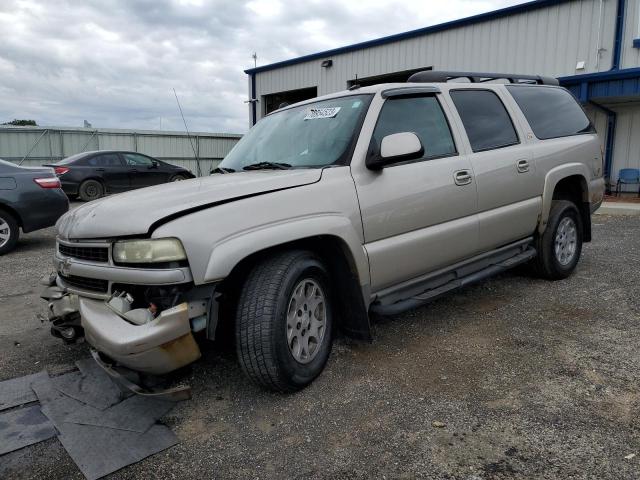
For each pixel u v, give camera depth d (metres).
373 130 3.36
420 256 3.52
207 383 3.12
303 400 2.88
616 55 12.70
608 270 5.53
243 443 2.50
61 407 2.85
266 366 2.72
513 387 2.96
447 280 3.87
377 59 17.95
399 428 2.58
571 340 3.62
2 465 2.36
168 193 2.86
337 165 3.19
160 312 2.52
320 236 2.98
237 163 3.83
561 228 5.00
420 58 16.73
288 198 2.84
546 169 4.67
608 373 3.09
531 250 4.80
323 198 2.97
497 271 4.21
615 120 13.82
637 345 3.50
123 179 15.25
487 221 4.03
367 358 3.41
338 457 2.37
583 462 2.26
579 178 5.16
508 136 4.44
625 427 2.52
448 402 2.82
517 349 3.49
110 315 2.60
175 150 24.08
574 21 13.31
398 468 2.28
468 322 4.04
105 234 2.61
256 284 2.74
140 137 23.11
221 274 2.51
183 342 2.53
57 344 3.80
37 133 20.88
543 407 2.73
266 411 2.79
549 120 5.00
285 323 2.76
